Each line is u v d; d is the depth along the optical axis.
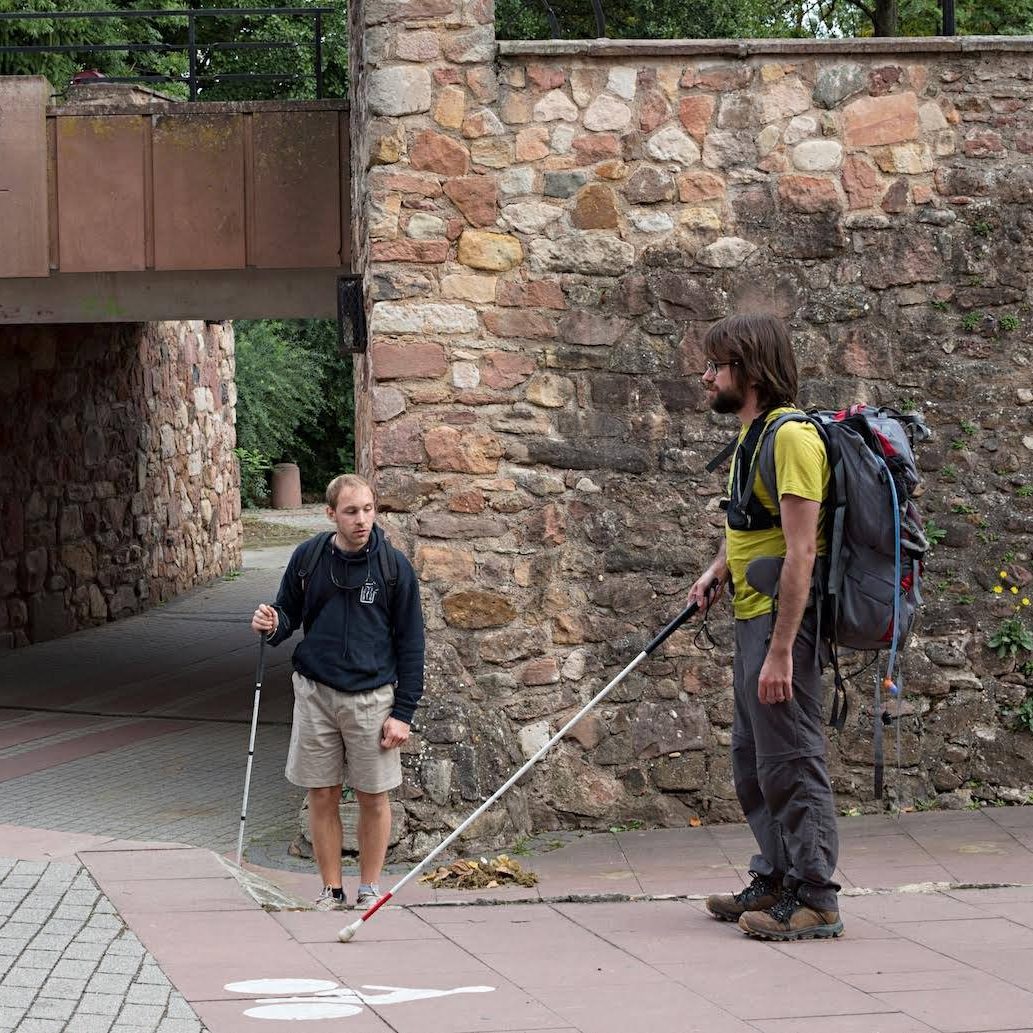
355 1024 4.21
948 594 8.27
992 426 8.23
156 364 19.33
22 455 15.64
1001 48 8.06
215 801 8.88
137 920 5.31
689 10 16.55
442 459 7.96
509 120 7.94
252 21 27.47
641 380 8.08
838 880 6.81
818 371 8.16
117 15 11.50
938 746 8.26
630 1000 4.43
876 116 8.12
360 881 6.52
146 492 18.88
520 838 7.89
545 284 8.00
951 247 8.17
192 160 10.77
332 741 6.08
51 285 11.47
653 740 8.12
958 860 7.14
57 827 8.17
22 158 10.75
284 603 6.18
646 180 8.04
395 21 7.85
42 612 16.08
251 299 11.40
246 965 4.81
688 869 7.21
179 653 15.29
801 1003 4.38
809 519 4.87
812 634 5.05
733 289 8.11
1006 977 4.64
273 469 35.09
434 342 7.94
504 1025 4.19
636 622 8.12
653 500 8.11
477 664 7.99
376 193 7.89
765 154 8.09
